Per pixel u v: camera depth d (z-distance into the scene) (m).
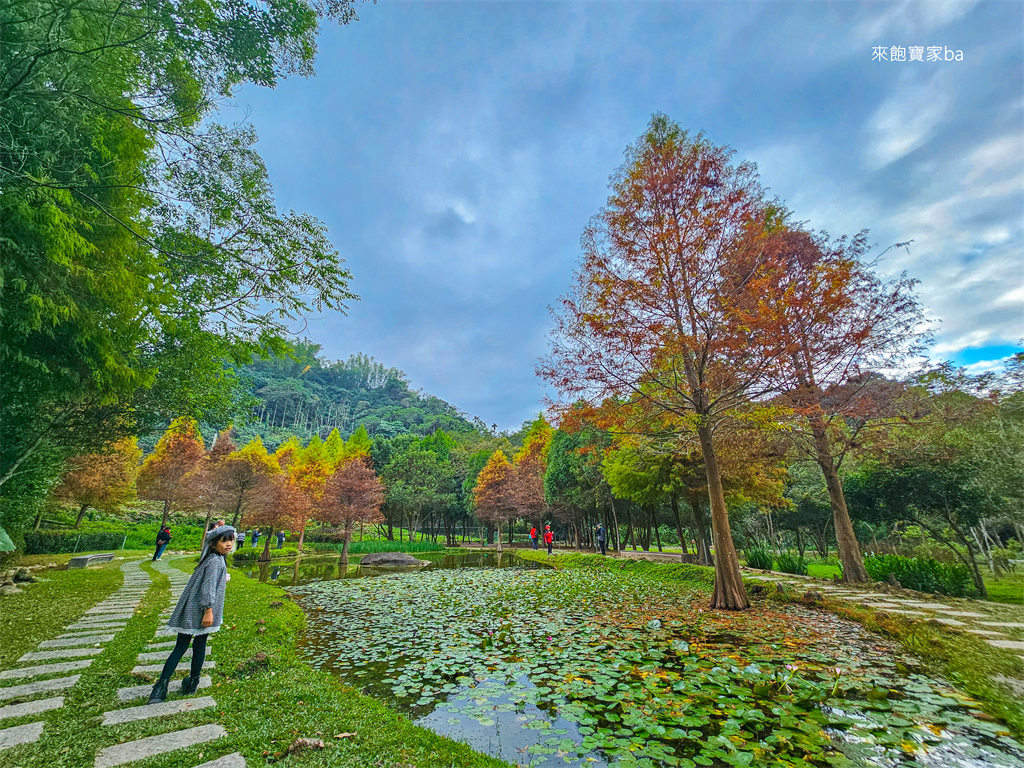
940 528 16.92
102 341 4.80
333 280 6.16
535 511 31.81
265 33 4.56
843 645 6.06
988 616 7.17
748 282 8.88
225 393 9.66
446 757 2.88
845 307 9.96
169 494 25.62
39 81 3.99
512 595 11.27
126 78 4.51
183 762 2.64
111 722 3.21
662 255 9.73
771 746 3.30
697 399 9.66
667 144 9.73
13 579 10.10
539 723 3.85
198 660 3.88
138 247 5.13
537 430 36.31
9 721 3.20
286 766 2.60
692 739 3.43
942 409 10.49
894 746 3.27
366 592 12.09
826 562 25.31
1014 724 3.54
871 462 13.66
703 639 6.49
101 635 5.84
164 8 4.07
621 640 6.58
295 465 34.25
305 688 4.04
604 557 19.62
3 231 3.66
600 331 9.45
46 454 9.77
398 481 38.78
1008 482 10.88
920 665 5.16
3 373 4.72
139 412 8.57
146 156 4.98
